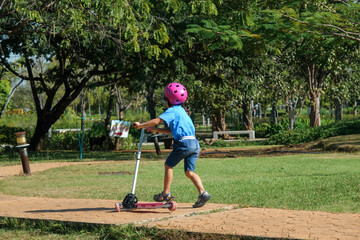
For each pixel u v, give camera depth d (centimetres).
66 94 2484
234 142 3175
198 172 1272
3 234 529
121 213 567
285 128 3519
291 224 479
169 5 1388
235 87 2898
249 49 1108
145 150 2534
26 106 6906
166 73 2058
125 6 1148
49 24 1486
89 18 1373
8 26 1658
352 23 1042
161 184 990
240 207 619
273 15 1013
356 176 945
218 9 1538
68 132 2933
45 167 1480
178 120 569
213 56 1922
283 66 3056
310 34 1012
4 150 2431
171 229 474
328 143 2069
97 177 1184
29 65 2419
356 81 3641
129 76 2230
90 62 1914
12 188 976
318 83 3344
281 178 996
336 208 608
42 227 543
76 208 630
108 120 2792
